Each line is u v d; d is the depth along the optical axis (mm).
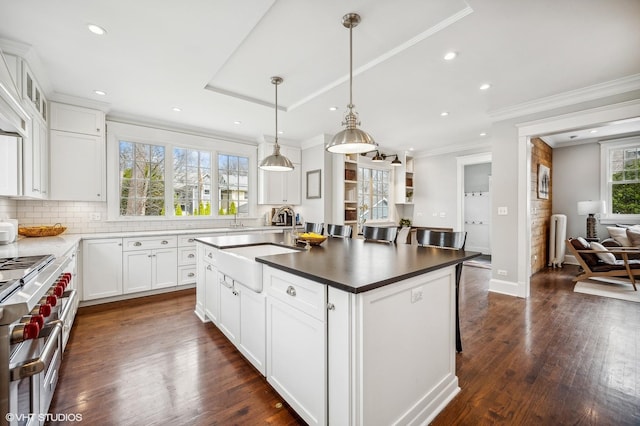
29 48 2285
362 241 3025
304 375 1511
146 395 1766
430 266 1597
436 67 2654
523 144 3652
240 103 3527
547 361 2146
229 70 2803
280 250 2572
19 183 2369
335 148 2309
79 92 3199
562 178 6020
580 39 2213
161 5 1832
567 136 5449
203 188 4727
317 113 3906
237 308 2242
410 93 3260
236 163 5102
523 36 2176
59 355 1551
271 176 5172
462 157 6039
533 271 4969
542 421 1552
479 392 1812
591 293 3822
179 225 4449
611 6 1841
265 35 2229
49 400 1309
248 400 1733
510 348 2348
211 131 4738
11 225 2461
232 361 2166
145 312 3184
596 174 5617
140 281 3650
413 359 1538
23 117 1696
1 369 830
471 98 3408
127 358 2199
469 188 7559
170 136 4332
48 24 2020
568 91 3203
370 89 3146
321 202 5121
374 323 1306
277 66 2717
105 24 2027
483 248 7273
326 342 1366
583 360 2152
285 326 1657
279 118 4125
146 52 2396
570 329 2705
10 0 1773
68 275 1490
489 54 2432
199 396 1763
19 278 1119
